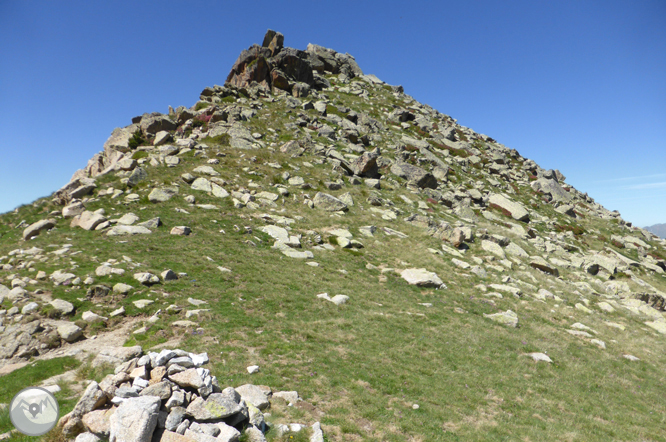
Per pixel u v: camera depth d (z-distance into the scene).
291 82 93.00
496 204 68.12
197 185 45.09
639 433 15.55
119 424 8.59
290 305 23.97
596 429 15.30
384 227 45.47
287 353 17.47
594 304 35.75
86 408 9.45
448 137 100.44
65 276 21.69
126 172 45.78
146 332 18.03
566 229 67.19
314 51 129.12
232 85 83.56
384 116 101.12
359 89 116.06
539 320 29.20
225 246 32.94
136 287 22.22
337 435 11.59
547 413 16.02
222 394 10.36
